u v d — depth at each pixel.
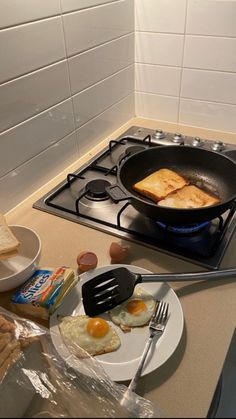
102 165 1.07
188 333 0.58
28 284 0.64
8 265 0.70
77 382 0.54
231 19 1.03
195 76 1.18
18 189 0.89
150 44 1.20
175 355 0.55
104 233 0.80
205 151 0.88
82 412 0.46
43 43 0.83
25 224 0.84
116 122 1.27
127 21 1.15
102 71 1.09
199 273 0.66
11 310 0.64
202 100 1.22
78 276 0.67
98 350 0.55
